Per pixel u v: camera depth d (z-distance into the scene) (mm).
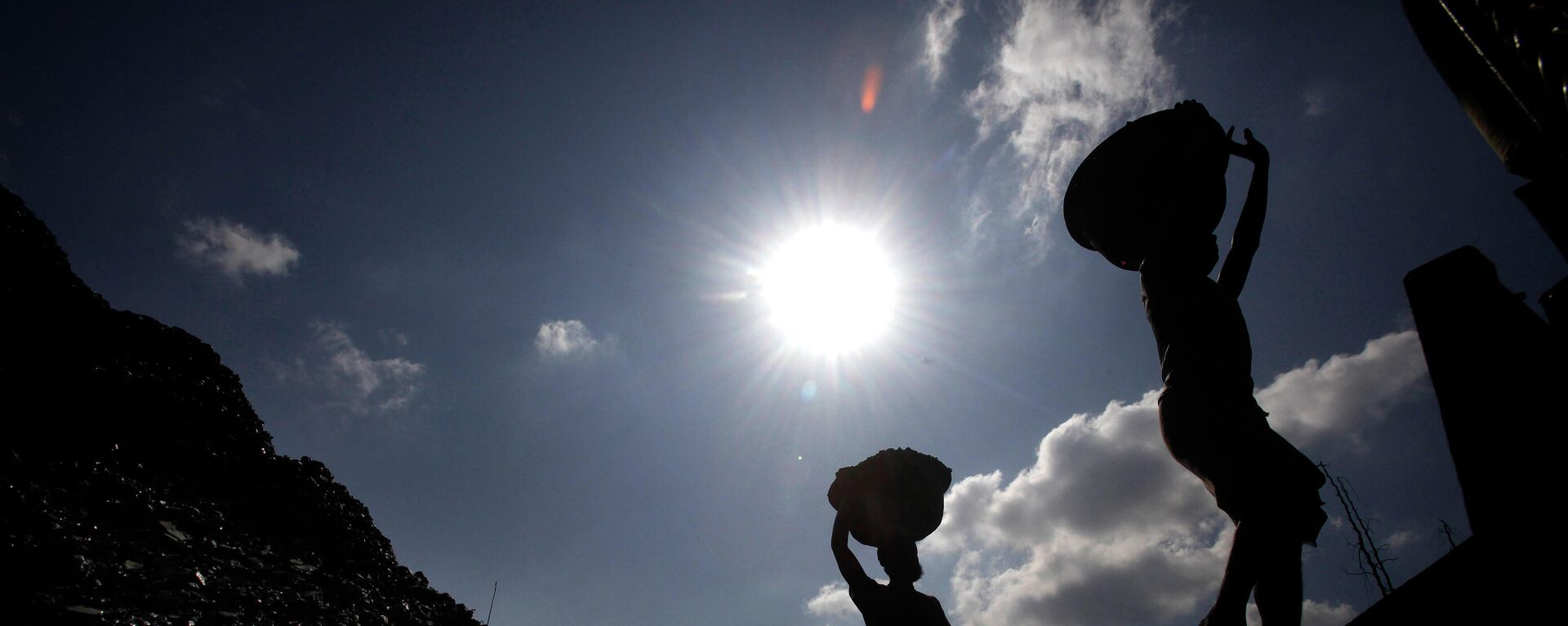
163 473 16938
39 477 13875
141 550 13375
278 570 15648
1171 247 4086
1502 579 3074
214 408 20484
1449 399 3672
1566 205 3168
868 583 3768
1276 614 3268
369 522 20703
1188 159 4262
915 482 4012
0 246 18984
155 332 21562
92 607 11031
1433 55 3822
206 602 12695
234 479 18500
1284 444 3506
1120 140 4418
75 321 19453
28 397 16047
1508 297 3715
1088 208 4469
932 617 3600
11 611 10164
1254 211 4328
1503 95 3434
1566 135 2959
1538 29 2941
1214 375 3682
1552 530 3033
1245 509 3430
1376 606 3393
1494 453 3383
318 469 21141
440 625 17906
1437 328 3887
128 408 18172
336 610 15312
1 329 17344
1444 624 3146
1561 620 2867
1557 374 3326
